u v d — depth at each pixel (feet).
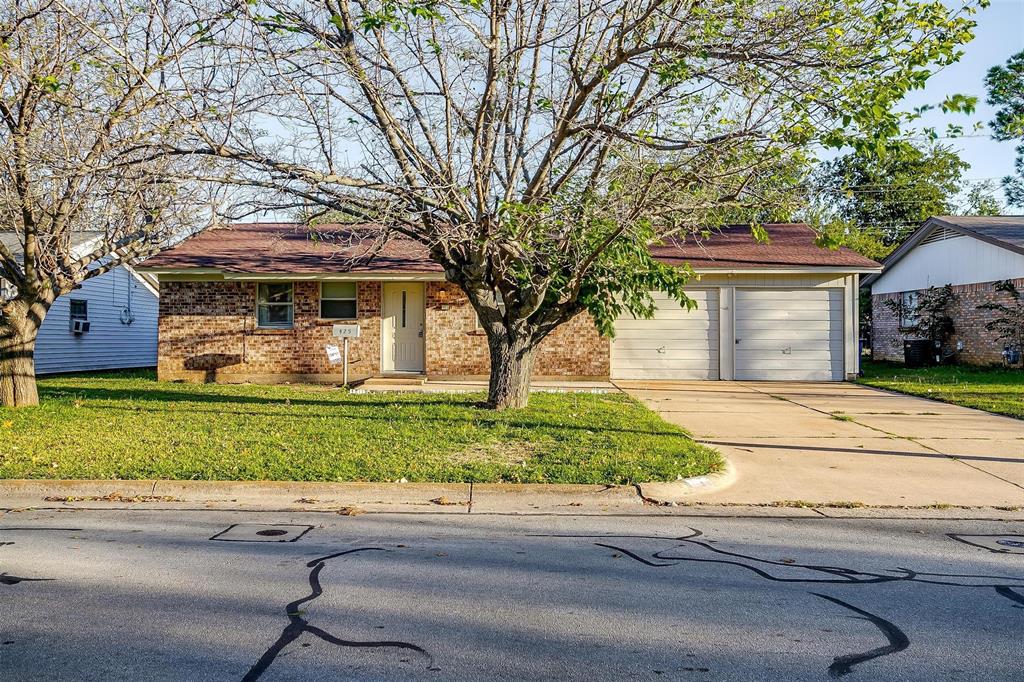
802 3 32.04
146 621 15.60
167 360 67.97
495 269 41.86
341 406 46.47
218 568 19.48
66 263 45.75
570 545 22.06
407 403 47.98
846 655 14.11
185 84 33.40
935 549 21.85
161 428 38.01
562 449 33.58
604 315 44.91
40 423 39.27
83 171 35.42
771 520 25.38
